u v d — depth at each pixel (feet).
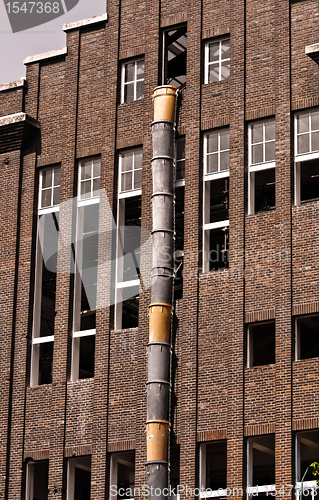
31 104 132.05
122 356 114.93
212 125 118.32
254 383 106.52
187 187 117.19
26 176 129.18
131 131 123.54
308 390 103.65
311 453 112.78
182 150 120.37
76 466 116.16
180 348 111.75
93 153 125.29
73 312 121.08
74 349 119.65
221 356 109.19
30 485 116.67
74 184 125.29
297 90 114.42
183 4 125.08
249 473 104.83
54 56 132.26
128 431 111.55
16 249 126.21
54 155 128.06
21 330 122.72
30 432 117.60
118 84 126.52
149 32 126.11
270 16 118.83
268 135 115.44
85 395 115.65
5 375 120.98
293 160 112.88
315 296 106.22
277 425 103.60
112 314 117.80
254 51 118.42
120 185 123.03
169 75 130.93
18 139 129.90
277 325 107.04
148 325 114.32
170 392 110.22
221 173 116.88
